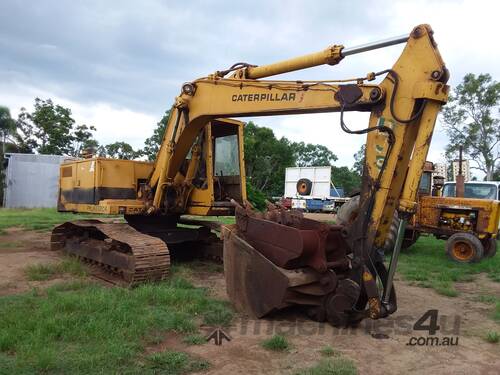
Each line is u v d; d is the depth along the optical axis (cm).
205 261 891
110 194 835
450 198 1096
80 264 779
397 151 475
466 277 836
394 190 488
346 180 6444
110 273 739
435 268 904
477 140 3762
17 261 852
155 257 667
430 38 466
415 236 1169
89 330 440
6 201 2861
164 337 455
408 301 645
